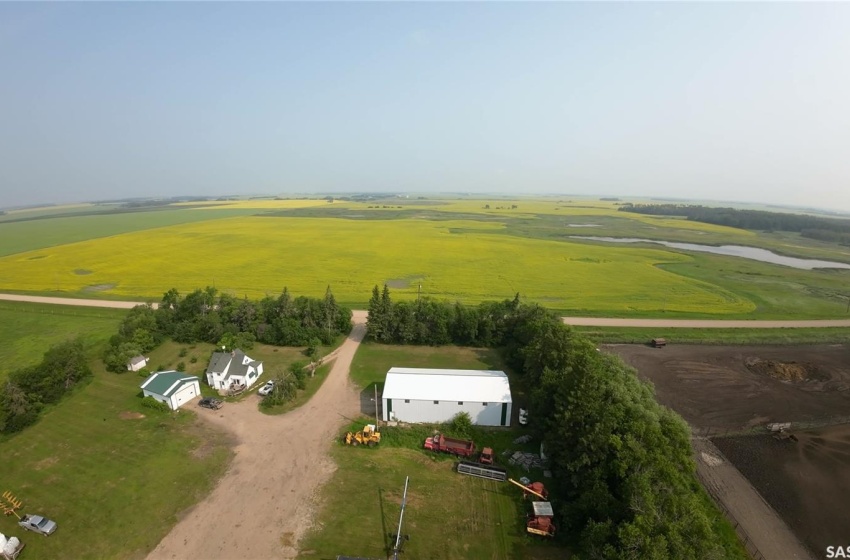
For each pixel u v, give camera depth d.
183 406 54.22
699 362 68.44
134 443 46.47
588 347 53.00
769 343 76.00
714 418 52.81
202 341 74.81
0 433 47.41
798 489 40.97
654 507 29.38
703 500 38.16
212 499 38.66
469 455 44.66
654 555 25.81
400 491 40.09
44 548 33.41
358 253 156.25
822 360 69.31
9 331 79.62
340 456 44.91
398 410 50.97
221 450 45.62
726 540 34.16
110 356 63.50
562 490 38.72
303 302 79.06
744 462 44.66
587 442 36.19
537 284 114.44
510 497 39.41
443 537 34.97
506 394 50.97
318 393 57.84
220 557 32.84
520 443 47.19
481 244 178.75
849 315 91.88
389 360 68.38
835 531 36.34
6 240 198.75
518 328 70.81
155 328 73.38
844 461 44.88
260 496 39.16
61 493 39.06
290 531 35.34
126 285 111.94
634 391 43.16
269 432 49.00
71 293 104.94
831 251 181.00
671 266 139.25
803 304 99.44
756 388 60.19
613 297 103.38
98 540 34.22
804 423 51.72
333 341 75.19
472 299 100.25
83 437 47.47
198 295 80.31
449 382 52.53
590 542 29.91
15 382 51.50
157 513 36.97
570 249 168.12
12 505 37.50
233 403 55.16
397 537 33.94
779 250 178.38
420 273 125.94
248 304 77.50
